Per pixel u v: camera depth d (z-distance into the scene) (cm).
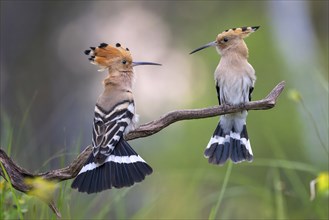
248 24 1912
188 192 1124
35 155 973
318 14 2009
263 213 1024
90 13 1955
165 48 1928
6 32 1892
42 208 755
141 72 1866
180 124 1608
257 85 1725
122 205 876
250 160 816
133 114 739
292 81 1747
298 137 1473
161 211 1078
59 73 1905
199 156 1540
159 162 1537
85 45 1941
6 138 851
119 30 1955
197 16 1955
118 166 685
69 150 952
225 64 858
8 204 711
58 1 1930
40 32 1917
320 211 911
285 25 1911
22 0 1905
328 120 1136
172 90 1806
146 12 1966
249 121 1530
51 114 1830
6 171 654
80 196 816
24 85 1870
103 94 756
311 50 1902
